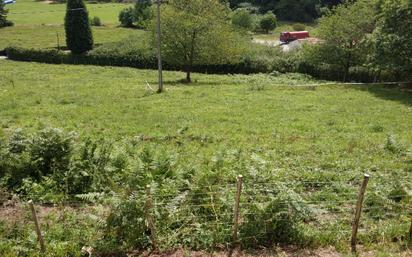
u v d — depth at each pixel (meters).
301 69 54.53
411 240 10.02
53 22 87.00
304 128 22.91
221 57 46.78
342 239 10.08
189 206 10.73
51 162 13.42
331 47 48.38
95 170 13.09
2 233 10.41
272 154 17.44
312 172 14.77
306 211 10.14
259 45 66.69
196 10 45.81
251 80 46.28
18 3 104.19
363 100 32.38
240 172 13.12
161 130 22.31
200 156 16.98
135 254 9.51
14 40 72.00
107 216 10.17
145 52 58.47
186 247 9.73
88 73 49.34
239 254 9.55
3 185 12.84
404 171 15.53
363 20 46.50
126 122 24.02
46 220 11.05
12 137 14.21
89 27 62.75
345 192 12.94
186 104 29.56
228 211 10.58
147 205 9.68
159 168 12.98
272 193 11.48
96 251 9.54
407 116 26.45
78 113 26.27
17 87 36.75
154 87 38.19
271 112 27.12
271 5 107.31
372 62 38.62
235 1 105.12
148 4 79.06
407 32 35.78
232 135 21.16
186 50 45.56
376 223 10.91
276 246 9.80
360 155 17.45
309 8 104.12
